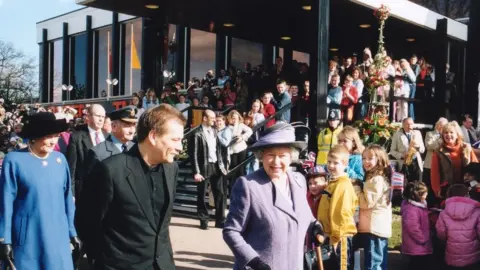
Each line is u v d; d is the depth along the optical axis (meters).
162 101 14.38
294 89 12.91
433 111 14.40
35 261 4.21
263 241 3.18
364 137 10.55
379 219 5.58
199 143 8.88
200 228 9.01
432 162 7.73
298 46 18.89
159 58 14.55
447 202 6.07
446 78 15.29
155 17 14.45
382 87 11.11
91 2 12.84
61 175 4.53
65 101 27.41
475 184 6.73
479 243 5.95
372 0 12.23
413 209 6.25
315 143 10.33
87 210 2.91
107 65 26.31
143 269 2.89
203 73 21.12
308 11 13.90
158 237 2.96
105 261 2.88
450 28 15.27
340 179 4.94
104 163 2.91
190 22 15.33
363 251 5.29
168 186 3.03
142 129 2.96
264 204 3.20
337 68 12.59
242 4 13.21
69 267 4.41
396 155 10.28
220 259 7.00
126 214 2.88
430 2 23.00
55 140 4.44
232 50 20.52
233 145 10.15
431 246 6.28
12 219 4.27
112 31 25.59
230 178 10.40
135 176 2.92
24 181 4.27
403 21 13.73
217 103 14.67
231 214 3.24
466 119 12.30
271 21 15.22
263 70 15.35
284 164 3.28
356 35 16.27
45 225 4.27
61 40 30.39
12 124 17.22
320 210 4.88
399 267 6.68
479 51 16.08
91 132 6.37
